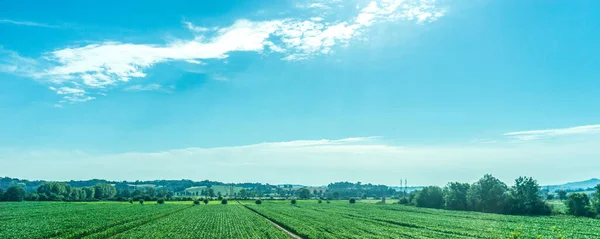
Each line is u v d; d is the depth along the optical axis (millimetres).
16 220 77688
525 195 113562
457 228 63500
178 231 58312
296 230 58812
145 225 68188
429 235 53375
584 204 99250
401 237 50344
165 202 199875
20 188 190375
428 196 152500
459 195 133750
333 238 49125
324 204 179125
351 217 90000
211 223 73188
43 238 51031
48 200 199625
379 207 149125
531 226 68000
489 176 123500
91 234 54719
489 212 118875
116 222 71438
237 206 156875
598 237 53062
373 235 52656
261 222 76250
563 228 64875
